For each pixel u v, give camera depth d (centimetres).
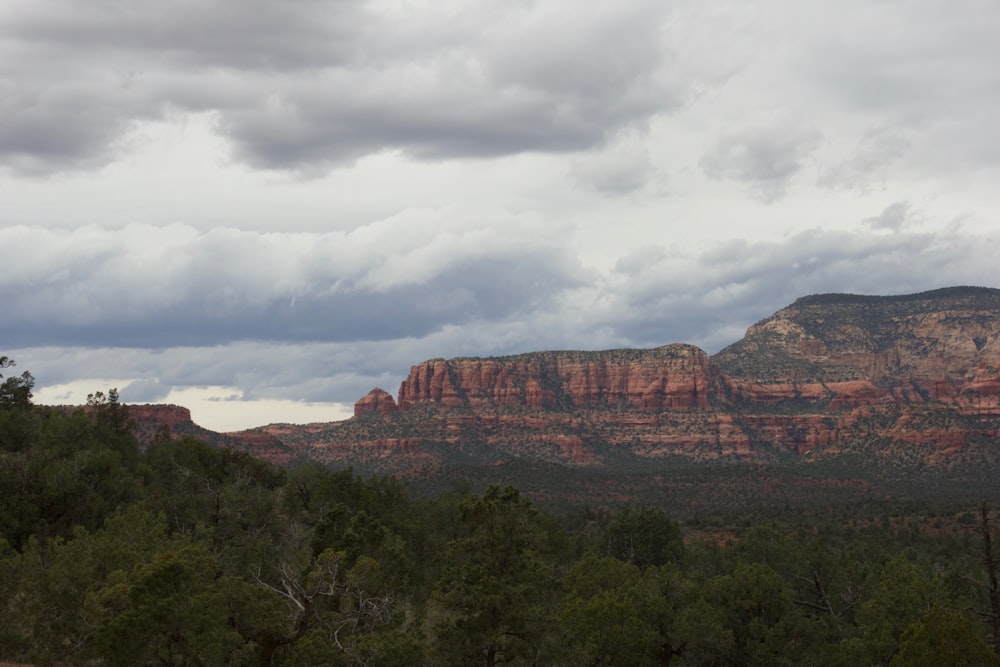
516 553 6706
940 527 18600
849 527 18950
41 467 8581
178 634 5159
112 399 12200
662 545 13562
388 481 13288
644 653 7862
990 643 7700
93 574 5903
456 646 6353
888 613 8144
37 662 5644
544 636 6462
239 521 9169
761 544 11156
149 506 8900
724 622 8319
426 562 10306
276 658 5725
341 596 6338
